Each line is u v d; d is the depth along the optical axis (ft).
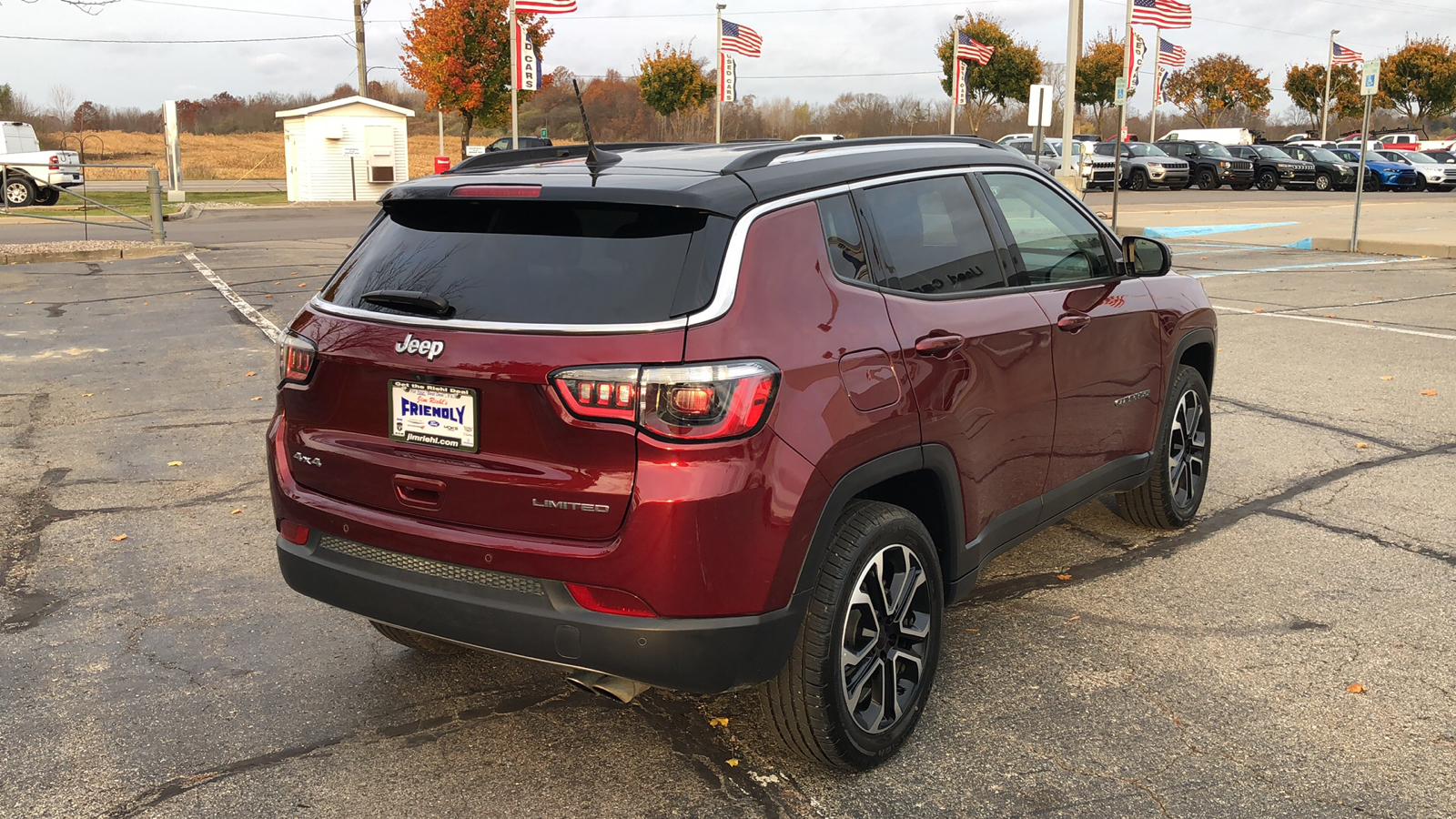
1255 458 20.38
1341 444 21.21
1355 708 11.30
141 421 23.54
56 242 61.16
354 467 9.83
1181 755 10.46
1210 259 54.24
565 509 8.75
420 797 9.91
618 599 8.70
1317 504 17.80
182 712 11.47
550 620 8.89
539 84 92.68
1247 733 10.84
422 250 9.93
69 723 11.23
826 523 9.25
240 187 124.88
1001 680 12.01
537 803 9.81
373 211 92.38
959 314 11.10
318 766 10.43
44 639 13.21
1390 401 24.48
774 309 9.10
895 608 10.27
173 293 42.57
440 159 109.09
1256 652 12.61
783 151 10.40
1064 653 12.65
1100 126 202.59
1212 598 14.19
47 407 24.82
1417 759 10.34
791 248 9.50
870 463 9.66
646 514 8.48
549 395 8.64
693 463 8.48
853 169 10.64
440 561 9.37
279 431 10.73
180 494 18.72
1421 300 39.52
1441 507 17.58
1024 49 175.52
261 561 15.74
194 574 15.25
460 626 9.35
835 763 9.98
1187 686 11.84
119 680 12.18
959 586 11.39
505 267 9.37
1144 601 14.14
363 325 9.70
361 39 131.95
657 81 145.18
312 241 63.62
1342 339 31.89
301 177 103.96
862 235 10.39
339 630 13.52
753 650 8.89
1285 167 124.98
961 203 11.96
